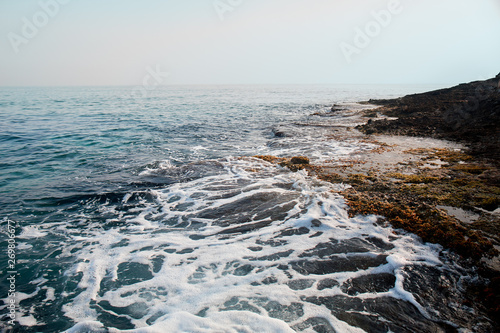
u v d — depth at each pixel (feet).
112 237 17.78
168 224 19.01
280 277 13.32
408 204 18.86
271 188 23.36
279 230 17.28
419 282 12.53
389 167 26.91
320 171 26.61
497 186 20.67
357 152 33.45
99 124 66.28
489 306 11.07
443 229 15.65
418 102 67.51
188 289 12.88
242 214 19.45
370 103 94.02
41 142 46.26
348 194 20.84
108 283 13.62
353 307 11.39
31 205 22.45
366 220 17.66
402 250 14.78
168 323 10.98
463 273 12.92
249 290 12.58
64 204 22.62
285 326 10.53
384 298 11.80
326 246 15.47
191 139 48.96
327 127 52.44
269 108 108.17
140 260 15.28
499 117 38.63
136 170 31.27
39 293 13.17
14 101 148.56
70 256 15.94
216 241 16.63
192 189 24.25
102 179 28.19
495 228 15.56
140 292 12.90
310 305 11.57
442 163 27.45
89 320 11.45
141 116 82.79
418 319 10.74
